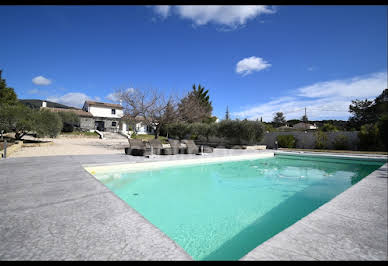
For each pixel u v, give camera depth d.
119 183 5.26
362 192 3.34
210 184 5.48
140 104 14.02
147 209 3.63
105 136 27.05
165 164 7.37
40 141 16.80
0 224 2.01
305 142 15.57
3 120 12.23
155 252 1.53
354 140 13.27
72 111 29.80
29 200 2.79
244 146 15.36
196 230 2.81
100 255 1.48
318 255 1.48
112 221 2.12
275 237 1.77
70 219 2.16
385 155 9.53
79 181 3.94
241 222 3.10
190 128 22.89
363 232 1.89
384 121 11.63
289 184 5.58
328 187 5.29
